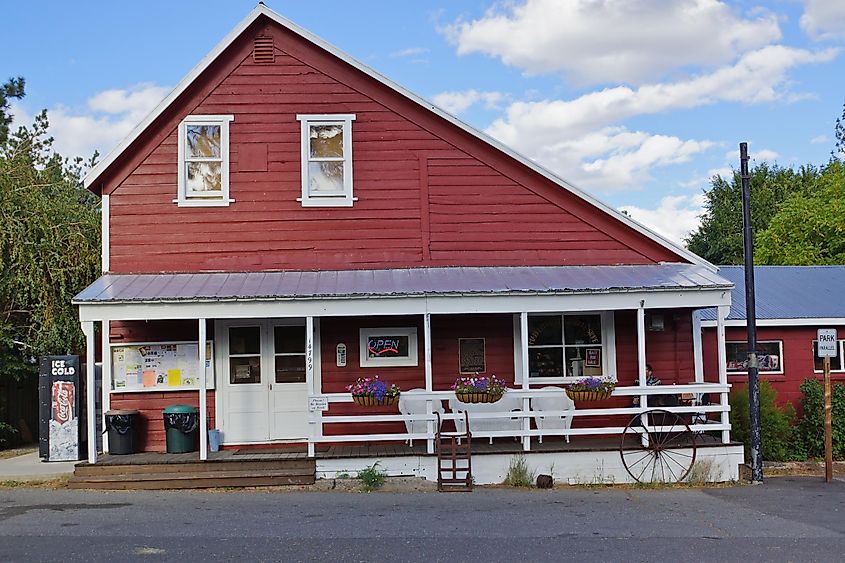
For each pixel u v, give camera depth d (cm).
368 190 1709
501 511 1240
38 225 1983
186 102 1694
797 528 1132
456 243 1717
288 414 1673
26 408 2117
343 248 1697
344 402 1677
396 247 1706
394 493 1417
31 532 1075
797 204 3341
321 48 1705
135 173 1680
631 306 1555
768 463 1762
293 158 1700
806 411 1891
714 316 1897
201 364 1496
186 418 1586
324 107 1709
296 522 1145
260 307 1507
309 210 1697
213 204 1683
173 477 1454
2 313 1995
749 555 971
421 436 1509
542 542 1027
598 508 1273
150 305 1483
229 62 1705
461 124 1712
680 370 1767
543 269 1700
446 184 1723
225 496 1377
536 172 1731
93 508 1256
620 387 1578
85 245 2039
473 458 1512
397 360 1703
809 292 2064
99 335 2083
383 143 1717
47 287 1972
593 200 1734
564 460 1530
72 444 1655
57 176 2498
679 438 1612
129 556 946
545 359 1731
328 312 1516
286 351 1684
